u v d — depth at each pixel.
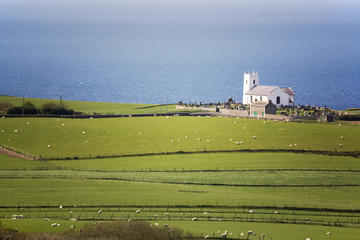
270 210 177.75
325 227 162.88
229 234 151.50
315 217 172.75
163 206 178.38
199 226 158.88
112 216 166.62
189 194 191.88
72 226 152.00
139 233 147.75
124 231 148.62
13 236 139.88
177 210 175.38
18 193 187.88
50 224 154.50
